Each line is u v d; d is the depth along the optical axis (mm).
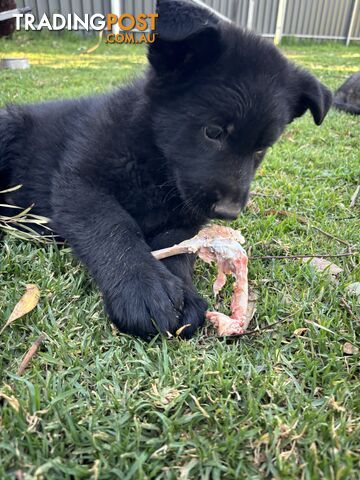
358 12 2191
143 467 184
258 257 344
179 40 275
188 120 303
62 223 312
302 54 1777
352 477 184
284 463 188
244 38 316
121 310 259
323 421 208
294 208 435
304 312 284
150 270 271
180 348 247
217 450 192
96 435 192
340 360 247
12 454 181
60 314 268
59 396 207
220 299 301
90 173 322
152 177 329
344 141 690
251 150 306
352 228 404
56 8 1464
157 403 210
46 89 850
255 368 238
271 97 302
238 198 303
